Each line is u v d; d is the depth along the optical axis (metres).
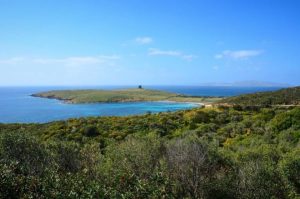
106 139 39.72
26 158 17.33
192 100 183.25
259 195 18.55
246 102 73.00
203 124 51.22
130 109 140.00
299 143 36.34
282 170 20.73
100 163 17.30
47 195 11.09
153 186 12.34
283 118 45.75
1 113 127.00
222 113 58.38
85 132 43.56
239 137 42.34
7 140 17.92
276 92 79.94
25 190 11.55
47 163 17.34
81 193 11.38
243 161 22.42
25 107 156.75
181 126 50.78
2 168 12.27
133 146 18.28
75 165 18.03
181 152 18.36
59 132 43.78
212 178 18.38
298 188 20.88
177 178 17.27
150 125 48.53
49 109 145.12
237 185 18.55
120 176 13.45
